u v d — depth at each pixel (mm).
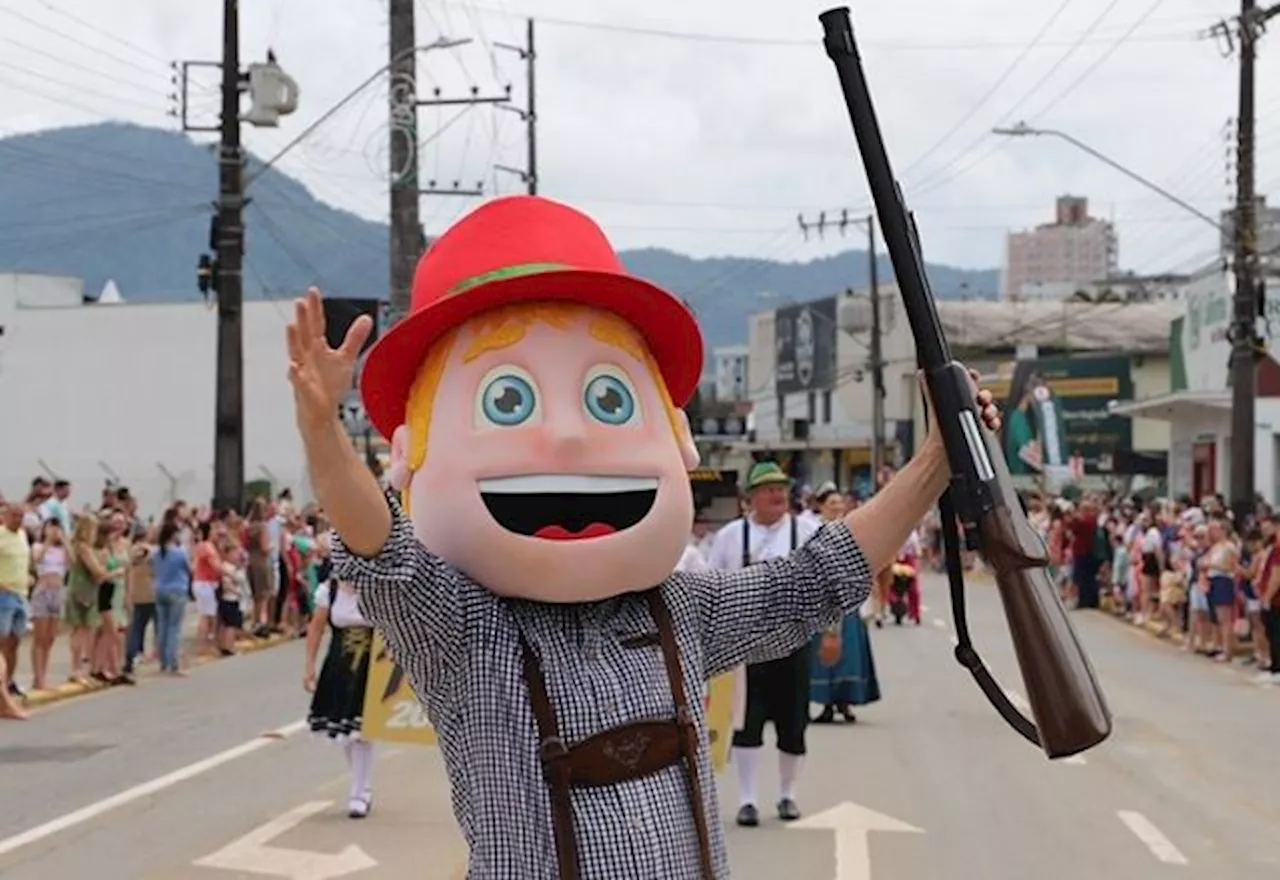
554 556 3447
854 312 60469
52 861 8547
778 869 8281
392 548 3352
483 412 3596
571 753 3328
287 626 22312
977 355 60250
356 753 9609
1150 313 62469
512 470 3523
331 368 3240
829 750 12164
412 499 3678
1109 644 22266
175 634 17656
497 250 3740
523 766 3326
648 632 3562
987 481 3518
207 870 8281
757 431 76438
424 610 3395
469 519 3500
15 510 14516
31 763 11758
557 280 3615
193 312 42656
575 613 3549
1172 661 19797
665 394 3830
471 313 3684
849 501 15805
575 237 3793
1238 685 17125
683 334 3822
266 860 8484
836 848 8766
